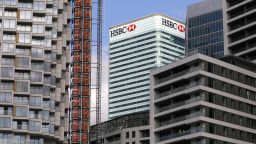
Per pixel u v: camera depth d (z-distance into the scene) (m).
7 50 170.62
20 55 171.12
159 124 173.00
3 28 172.62
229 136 162.88
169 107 170.12
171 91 170.62
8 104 165.88
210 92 162.75
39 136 168.12
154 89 176.38
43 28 175.88
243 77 173.62
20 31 173.62
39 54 173.00
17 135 166.00
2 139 164.25
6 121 164.62
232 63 175.38
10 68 169.00
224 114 163.88
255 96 175.50
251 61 191.38
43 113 169.50
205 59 165.12
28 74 170.62
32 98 168.88
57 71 176.25
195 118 159.88
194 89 162.25
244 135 167.12
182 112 167.00
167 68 173.12
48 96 171.00
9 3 175.50
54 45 177.25
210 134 158.38
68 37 187.62
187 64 167.50
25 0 177.00
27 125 166.62
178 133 165.50
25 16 175.62
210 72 164.88
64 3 186.38
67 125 179.62
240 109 169.00
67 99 181.75
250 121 170.88
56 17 179.25
